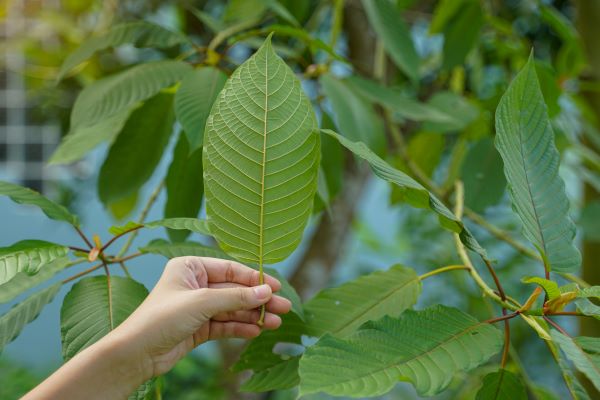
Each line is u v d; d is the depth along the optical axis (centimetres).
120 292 70
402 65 104
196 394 184
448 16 125
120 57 176
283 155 60
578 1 125
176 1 169
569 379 63
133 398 66
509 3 175
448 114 110
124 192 93
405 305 74
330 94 89
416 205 64
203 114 78
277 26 86
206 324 71
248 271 72
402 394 168
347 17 163
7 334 69
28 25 188
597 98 128
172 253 74
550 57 175
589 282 119
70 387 61
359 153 59
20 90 201
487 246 181
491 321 63
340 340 58
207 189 60
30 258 67
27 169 203
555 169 65
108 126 98
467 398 107
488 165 104
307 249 167
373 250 220
